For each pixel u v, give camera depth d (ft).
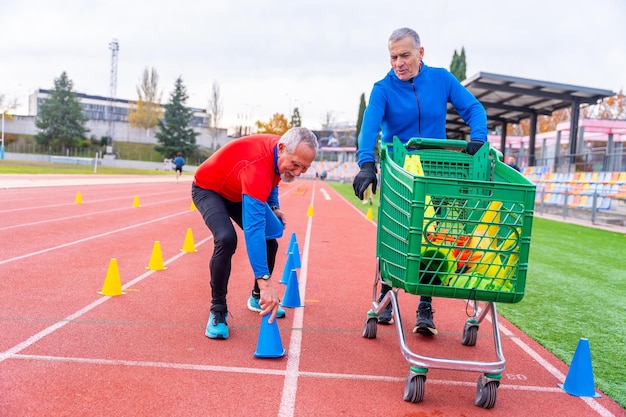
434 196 9.62
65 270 20.59
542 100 78.02
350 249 30.55
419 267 9.80
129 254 24.81
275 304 11.95
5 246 25.30
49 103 236.22
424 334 14.90
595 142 106.52
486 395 10.18
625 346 14.53
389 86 13.65
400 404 10.24
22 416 8.79
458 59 144.05
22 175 91.09
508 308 18.43
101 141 250.78
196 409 9.46
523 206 9.71
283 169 11.72
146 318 14.87
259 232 11.63
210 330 13.37
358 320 16.02
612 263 28.81
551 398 10.97
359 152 12.80
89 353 11.91
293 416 9.43
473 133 13.07
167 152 250.37
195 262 23.70
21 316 14.43
